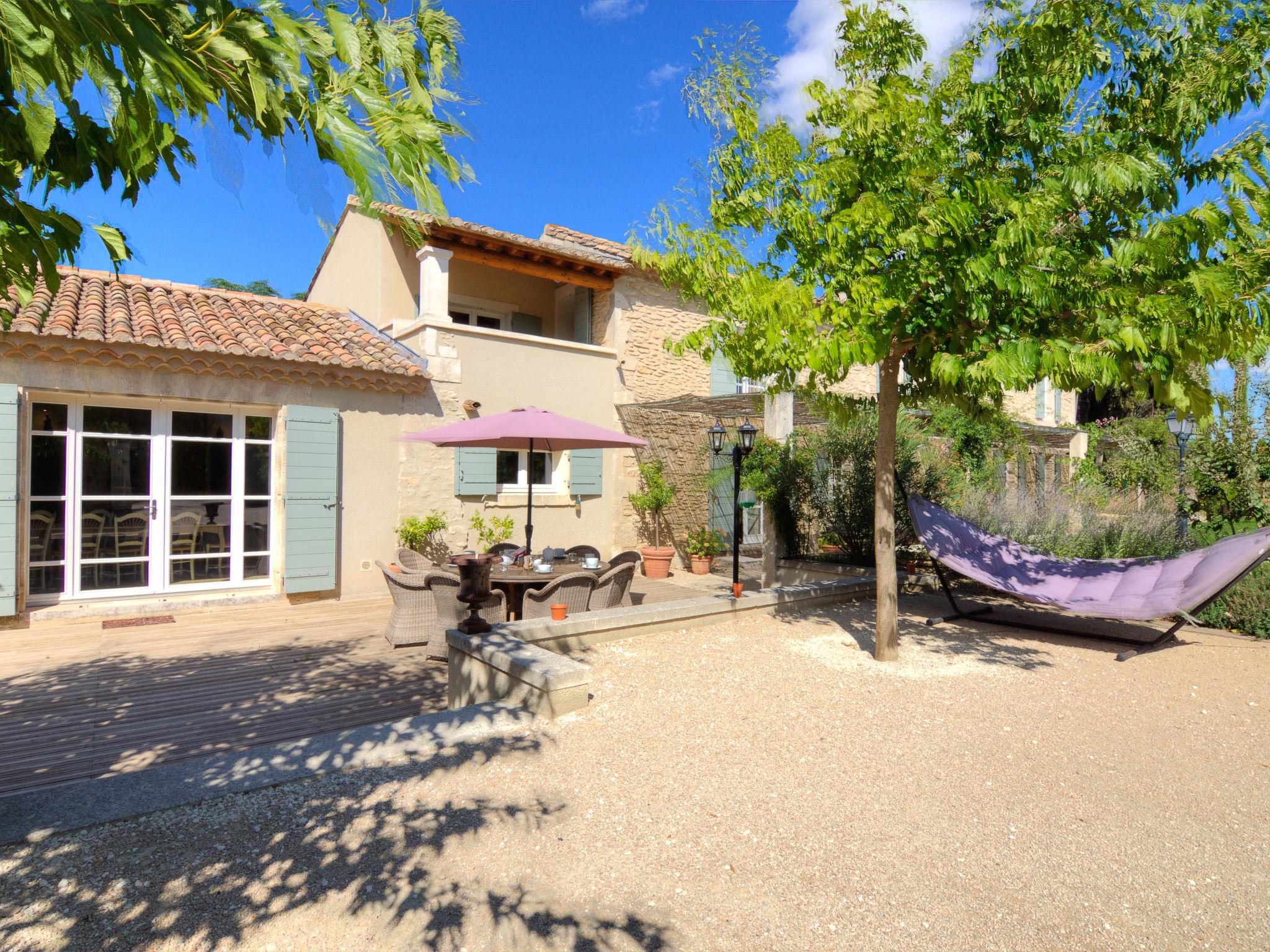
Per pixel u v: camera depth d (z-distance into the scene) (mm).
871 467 9859
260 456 9234
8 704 5191
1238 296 3961
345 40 1269
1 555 7219
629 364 12500
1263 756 4184
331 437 9188
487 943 2453
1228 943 2523
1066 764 4000
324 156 1369
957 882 2850
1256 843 3199
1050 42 4641
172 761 4234
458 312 13219
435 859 2953
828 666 5754
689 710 4723
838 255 4848
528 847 3059
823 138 5289
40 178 1593
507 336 11039
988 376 4301
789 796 3549
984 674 5652
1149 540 9078
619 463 12516
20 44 998
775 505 10430
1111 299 4203
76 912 2545
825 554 10883
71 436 7973
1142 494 11242
